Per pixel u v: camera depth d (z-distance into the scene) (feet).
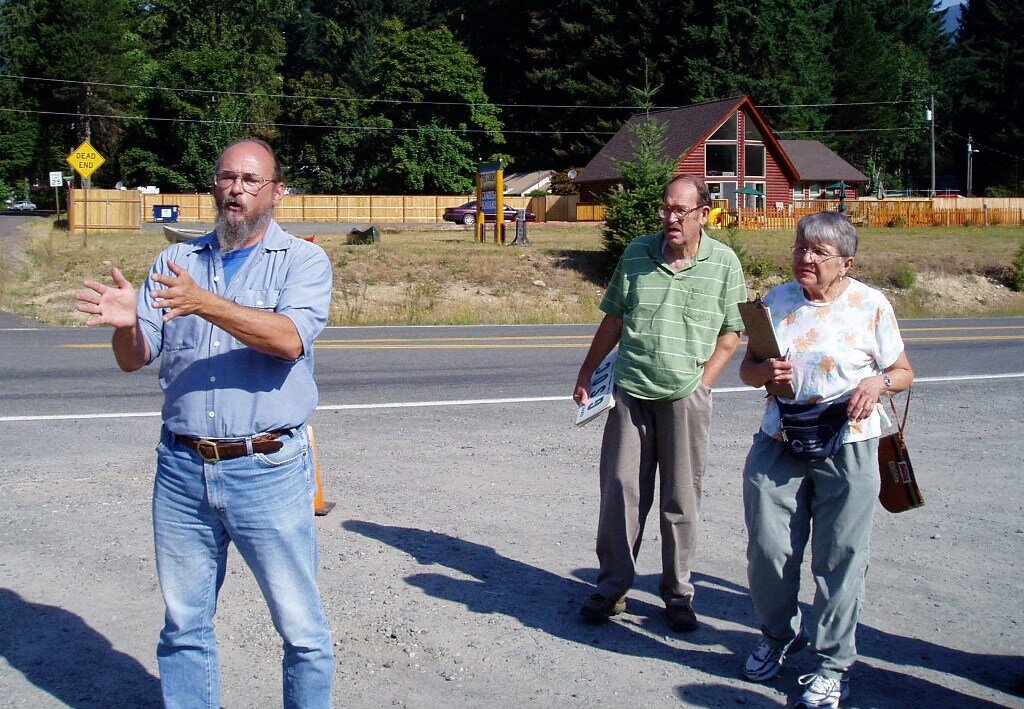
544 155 266.36
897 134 289.33
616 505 16.57
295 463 11.96
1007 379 44.32
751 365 14.53
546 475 26.50
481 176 122.11
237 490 11.67
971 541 21.72
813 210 184.65
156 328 11.96
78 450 28.43
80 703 14.06
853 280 14.76
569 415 34.76
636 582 19.19
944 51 328.90
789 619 14.90
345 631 16.38
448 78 251.80
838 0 297.53
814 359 14.30
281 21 315.37
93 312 11.05
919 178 326.03
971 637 16.85
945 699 14.69
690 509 16.56
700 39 234.58
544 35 257.75
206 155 226.38
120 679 14.80
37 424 31.96
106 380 40.78
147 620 16.88
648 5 239.50
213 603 12.36
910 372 14.51
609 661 15.58
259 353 11.77
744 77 233.76
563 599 18.04
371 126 246.06
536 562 19.92
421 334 63.00
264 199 12.16
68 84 218.18
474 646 15.92
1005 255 116.78
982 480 26.73
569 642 16.22
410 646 15.85
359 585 18.35
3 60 249.55
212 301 10.83
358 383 41.45
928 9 333.01
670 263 16.53
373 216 211.82
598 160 201.16
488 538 21.31
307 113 247.50
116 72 220.84
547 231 148.46
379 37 258.16
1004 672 15.60
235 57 237.25
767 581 14.67
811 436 14.15
